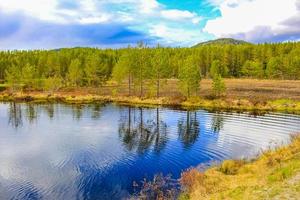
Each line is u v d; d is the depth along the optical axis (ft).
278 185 57.52
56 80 392.88
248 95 288.71
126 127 173.78
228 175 83.05
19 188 86.74
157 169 101.71
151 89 311.68
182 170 100.01
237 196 57.21
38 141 141.90
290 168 66.23
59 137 149.59
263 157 94.79
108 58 592.60
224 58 552.41
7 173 98.94
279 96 277.44
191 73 282.56
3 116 215.51
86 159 113.70
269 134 150.10
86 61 475.72
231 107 248.11
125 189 84.89
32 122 191.52
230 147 127.75
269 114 213.87
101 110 240.53
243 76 533.96
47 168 103.65
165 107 255.91
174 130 164.96
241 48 567.18
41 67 515.50
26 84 422.00
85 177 95.45
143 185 87.15
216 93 298.76
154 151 123.85
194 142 138.10
